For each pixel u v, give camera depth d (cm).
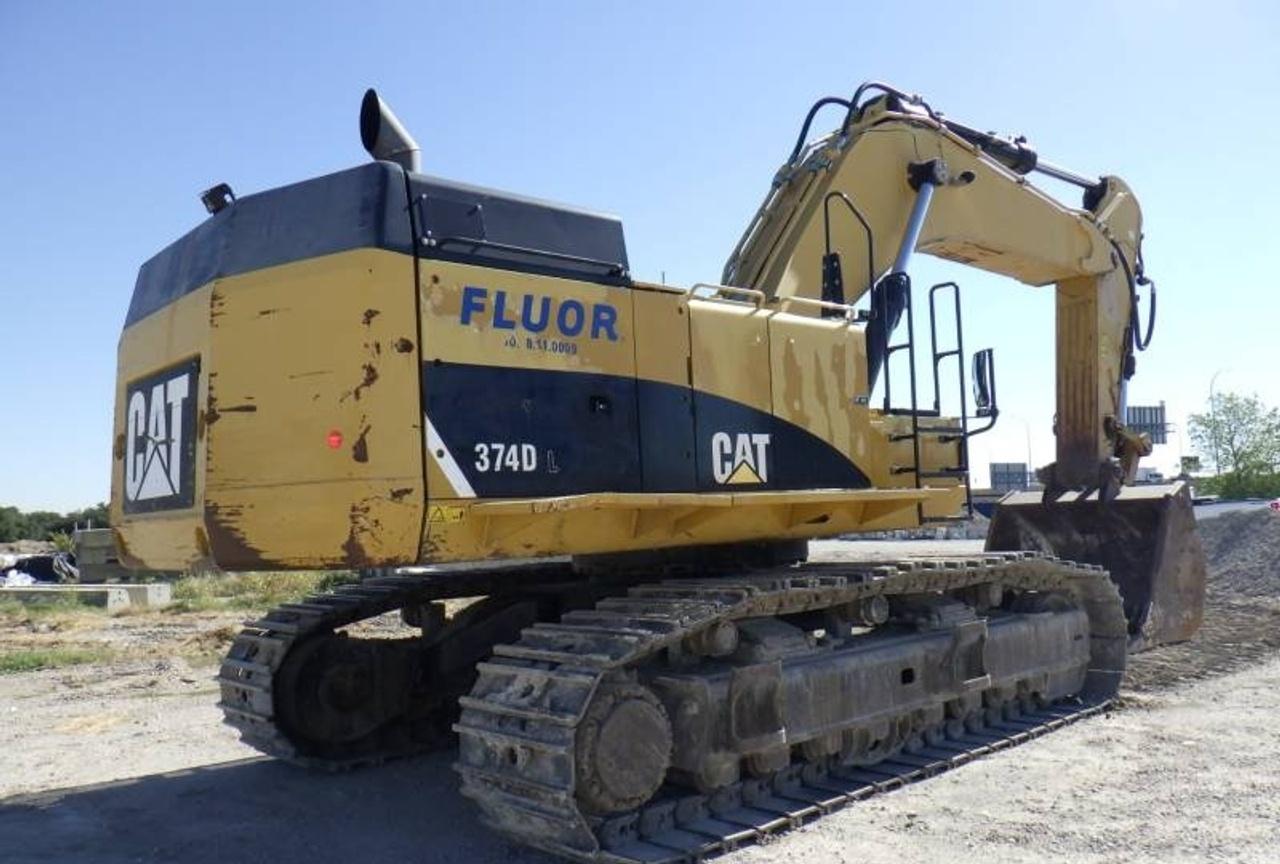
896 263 806
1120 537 1027
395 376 521
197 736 864
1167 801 600
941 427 778
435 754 772
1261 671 1009
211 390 548
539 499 550
